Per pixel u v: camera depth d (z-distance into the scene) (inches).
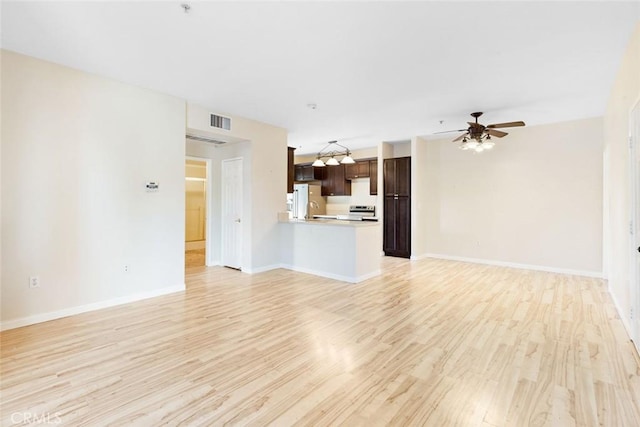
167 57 119.7
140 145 150.9
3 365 90.7
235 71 132.2
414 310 138.4
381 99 165.6
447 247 266.7
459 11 90.7
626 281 117.9
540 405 73.3
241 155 216.5
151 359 94.9
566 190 211.0
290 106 177.8
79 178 131.9
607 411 70.9
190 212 325.1
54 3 86.5
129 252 148.1
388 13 91.7
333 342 106.8
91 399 75.4
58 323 122.0
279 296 159.6
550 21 95.3
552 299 154.0
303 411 71.3
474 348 102.3
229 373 87.2
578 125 205.9
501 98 163.6
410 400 75.3
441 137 262.1
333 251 197.5
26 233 118.9
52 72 124.1
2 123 113.3
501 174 237.3
